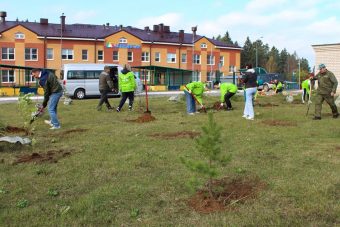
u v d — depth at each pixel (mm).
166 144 8688
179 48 60469
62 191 5711
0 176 6430
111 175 6430
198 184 5469
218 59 64250
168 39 60750
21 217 4758
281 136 9562
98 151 8133
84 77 29859
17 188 5828
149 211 4945
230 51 65438
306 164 6922
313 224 4445
